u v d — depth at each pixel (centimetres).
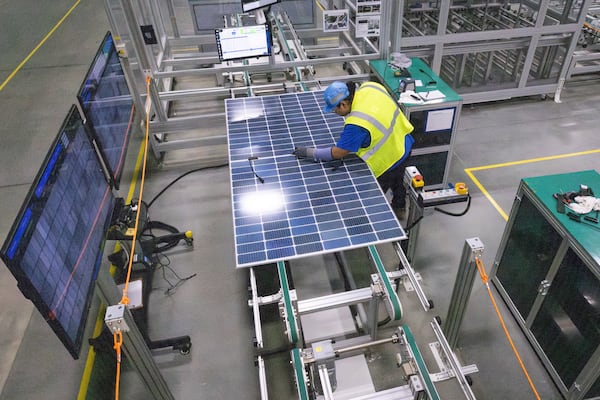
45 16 790
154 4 516
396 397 171
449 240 335
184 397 245
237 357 263
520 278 259
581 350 211
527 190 237
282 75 553
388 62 393
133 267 284
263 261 185
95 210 202
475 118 489
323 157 244
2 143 457
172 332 279
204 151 457
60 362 257
